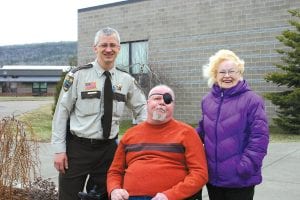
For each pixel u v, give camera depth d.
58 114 4.12
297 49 13.14
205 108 3.73
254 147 3.42
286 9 15.27
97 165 4.16
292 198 5.98
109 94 4.09
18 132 4.91
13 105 33.62
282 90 15.20
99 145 4.12
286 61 13.80
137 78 18.02
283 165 8.13
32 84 73.69
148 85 17.50
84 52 22.25
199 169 3.45
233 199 3.58
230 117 3.53
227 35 16.84
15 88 73.56
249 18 16.19
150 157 3.52
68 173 4.15
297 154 9.18
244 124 3.50
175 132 3.54
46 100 46.69
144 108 4.38
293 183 6.79
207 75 3.78
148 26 19.44
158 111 3.51
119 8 20.56
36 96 67.25
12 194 5.05
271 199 5.95
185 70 18.20
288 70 13.54
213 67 3.71
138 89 4.37
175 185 3.43
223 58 3.66
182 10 18.22
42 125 17.12
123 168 3.76
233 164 3.48
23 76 73.12
